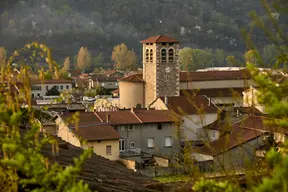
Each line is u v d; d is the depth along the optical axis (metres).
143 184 14.99
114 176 15.05
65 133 65.88
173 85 113.19
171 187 15.02
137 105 115.19
